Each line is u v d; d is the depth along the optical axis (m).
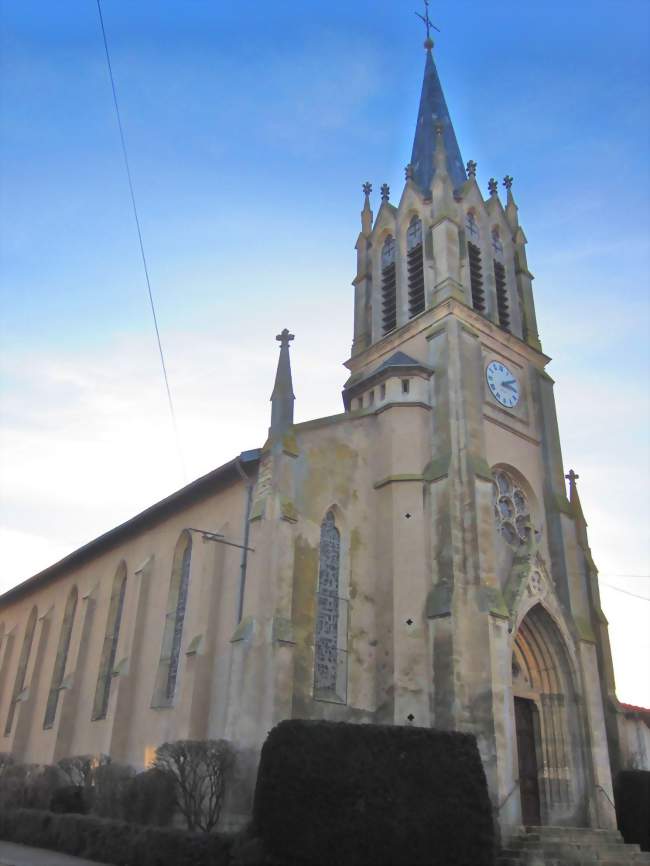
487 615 23.20
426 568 24.69
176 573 28.77
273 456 24.08
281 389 25.33
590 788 24.41
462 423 26.92
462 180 38.41
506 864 19.03
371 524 26.03
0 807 26.22
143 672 28.00
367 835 15.98
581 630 27.14
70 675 32.97
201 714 22.84
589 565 30.22
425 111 41.56
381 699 23.28
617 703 28.00
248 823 16.75
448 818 16.88
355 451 26.75
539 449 30.92
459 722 21.75
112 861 18.31
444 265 31.23
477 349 29.53
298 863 15.59
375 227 37.41
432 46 44.94
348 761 16.69
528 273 36.25
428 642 23.42
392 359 29.14
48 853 20.11
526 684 26.42
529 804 24.81
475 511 25.17
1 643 45.16
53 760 31.36
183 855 16.67
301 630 22.20
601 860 20.06
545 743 25.64
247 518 24.58
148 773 21.22
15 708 39.59
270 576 21.98
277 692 20.33
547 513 29.72
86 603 34.72
